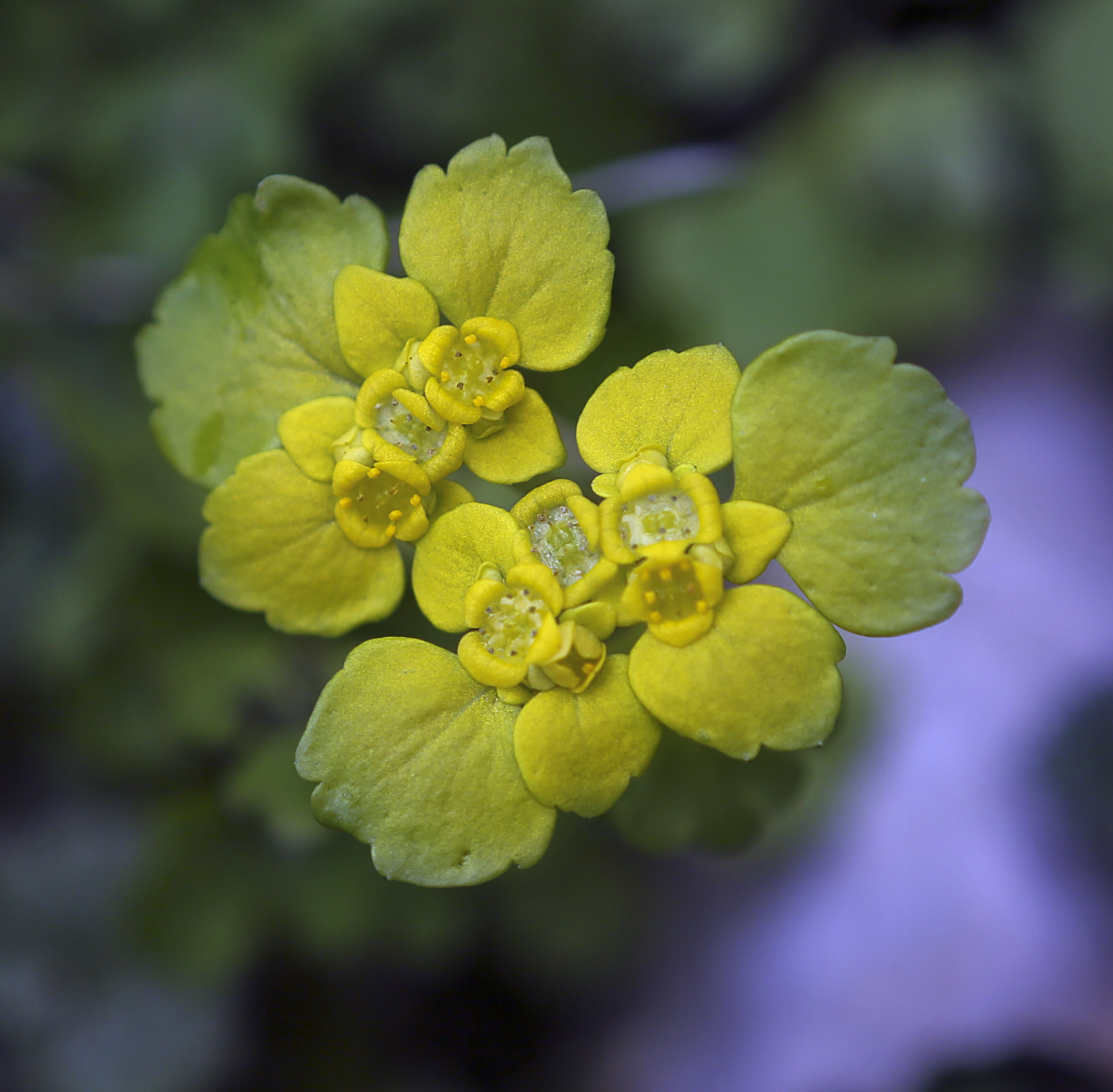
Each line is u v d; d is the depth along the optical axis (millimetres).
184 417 127
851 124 180
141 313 175
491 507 121
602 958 174
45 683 157
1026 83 181
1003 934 174
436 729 121
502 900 168
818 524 120
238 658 156
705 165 183
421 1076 181
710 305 175
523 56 185
